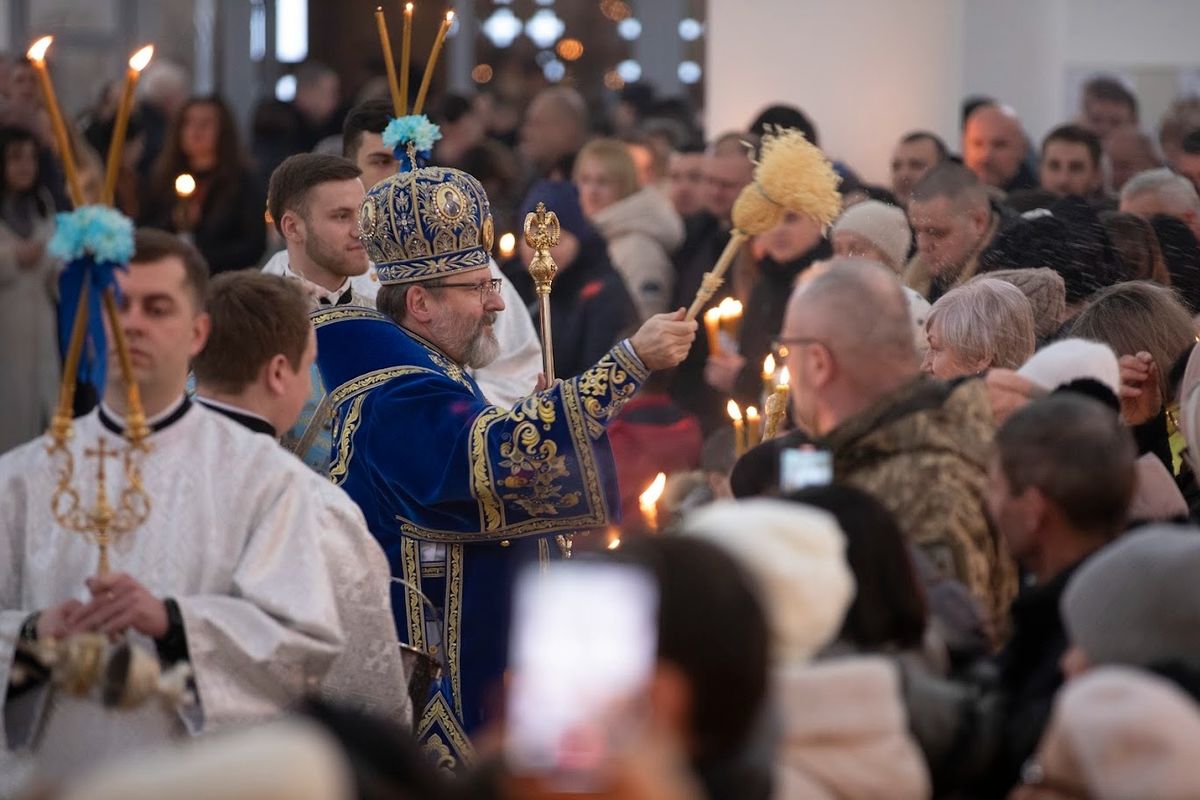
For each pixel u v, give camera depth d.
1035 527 3.74
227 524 4.22
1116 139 11.13
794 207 4.93
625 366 5.17
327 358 5.49
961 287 5.30
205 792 2.07
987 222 6.42
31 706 4.07
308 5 21.97
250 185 11.35
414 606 5.35
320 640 4.18
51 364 10.87
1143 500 4.70
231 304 4.50
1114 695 2.88
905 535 3.69
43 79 3.86
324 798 2.10
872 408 4.00
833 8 11.10
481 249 5.57
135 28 18.84
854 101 11.12
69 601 4.01
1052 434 3.72
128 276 4.12
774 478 4.30
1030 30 12.40
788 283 7.96
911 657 3.49
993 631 3.98
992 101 11.33
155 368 4.15
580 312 8.83
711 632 2.78
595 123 16.66
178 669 3.90
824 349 3.99
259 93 21.61
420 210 5.46
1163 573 3.15
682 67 22.11
